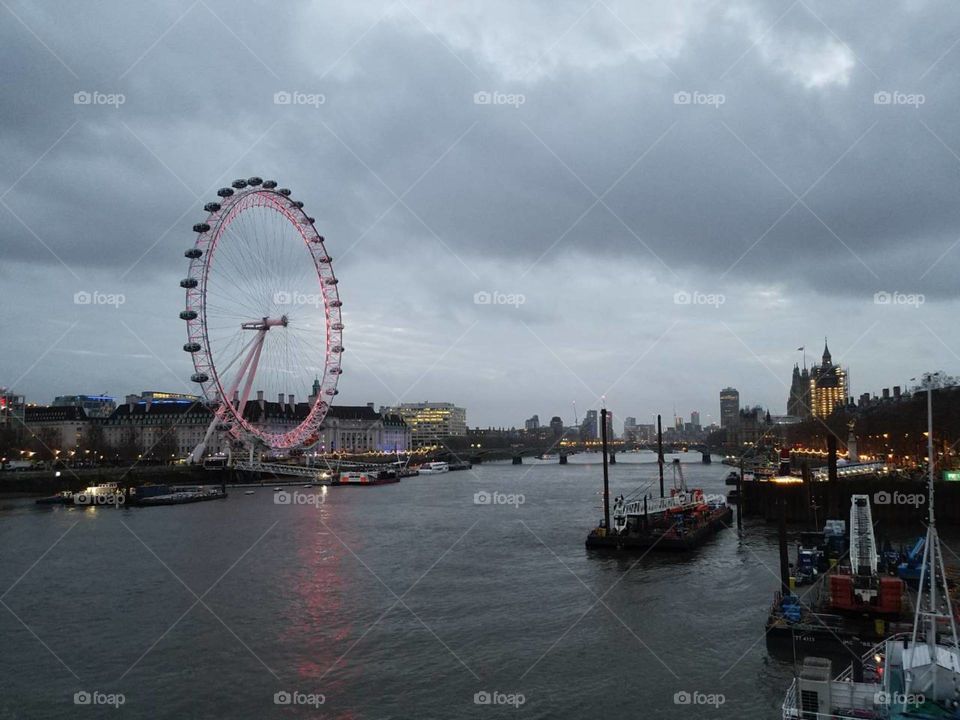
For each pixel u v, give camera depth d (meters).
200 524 135.25
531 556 98.75
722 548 104.12
